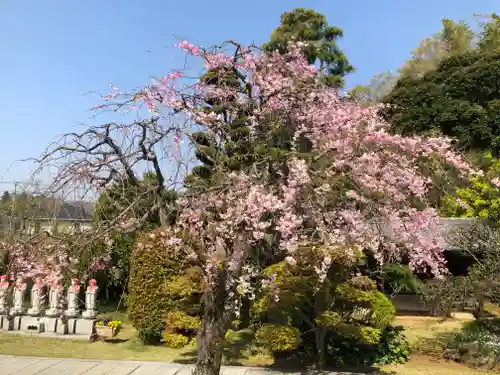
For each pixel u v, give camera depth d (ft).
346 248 18.98
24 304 33.24
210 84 18.02
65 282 16.25
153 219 17.89
